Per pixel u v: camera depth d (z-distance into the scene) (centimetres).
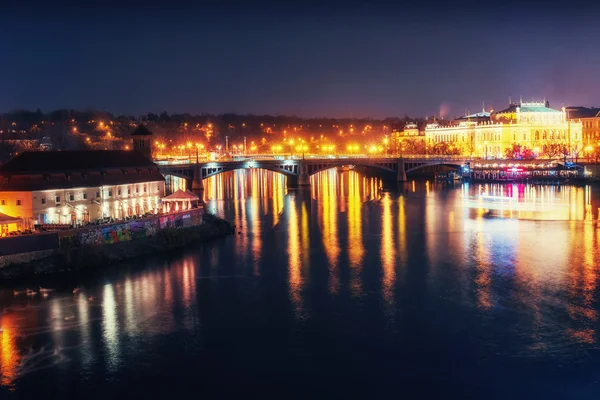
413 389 6662
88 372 7075
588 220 16125
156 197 15062
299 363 7250
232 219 17050
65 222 12238
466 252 12269
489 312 8669
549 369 7012
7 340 7862
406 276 10488
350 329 8156
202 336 7981
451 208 19075
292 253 12294
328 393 6606
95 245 11331
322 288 9856
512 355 7350
